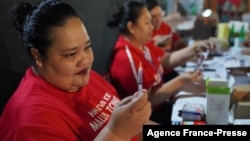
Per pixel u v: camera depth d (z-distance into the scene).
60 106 0.85
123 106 0.73
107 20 1.98
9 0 1.10
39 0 1.06
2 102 1.14
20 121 0.76
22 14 0.86
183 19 3.28
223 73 1.69
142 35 1.59
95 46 1.89
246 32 2.41
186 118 1.24
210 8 3.39
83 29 0.83
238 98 1.20
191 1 3.54
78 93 0.92
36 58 0.83
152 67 1.62
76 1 1.58
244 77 1.41
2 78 1.13
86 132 0.89
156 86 1.61
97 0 1.88
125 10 1.59
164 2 3.73
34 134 0.74
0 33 1.10
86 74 0.87
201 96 1.48
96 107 0.95
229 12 3.30
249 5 3.27
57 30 0.79
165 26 2.56
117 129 0.73
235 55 2.11
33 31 0.80
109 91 1.06
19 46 1.16
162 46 2.31
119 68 1.53
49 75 0.85
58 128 0.79
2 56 1.12
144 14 1.58
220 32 2.44
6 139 0.77
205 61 2.00
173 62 2.01
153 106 1.61
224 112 1.18
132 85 1.51
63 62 0.81
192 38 2.69
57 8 0.81
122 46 1.57
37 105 0.80
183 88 1.60
